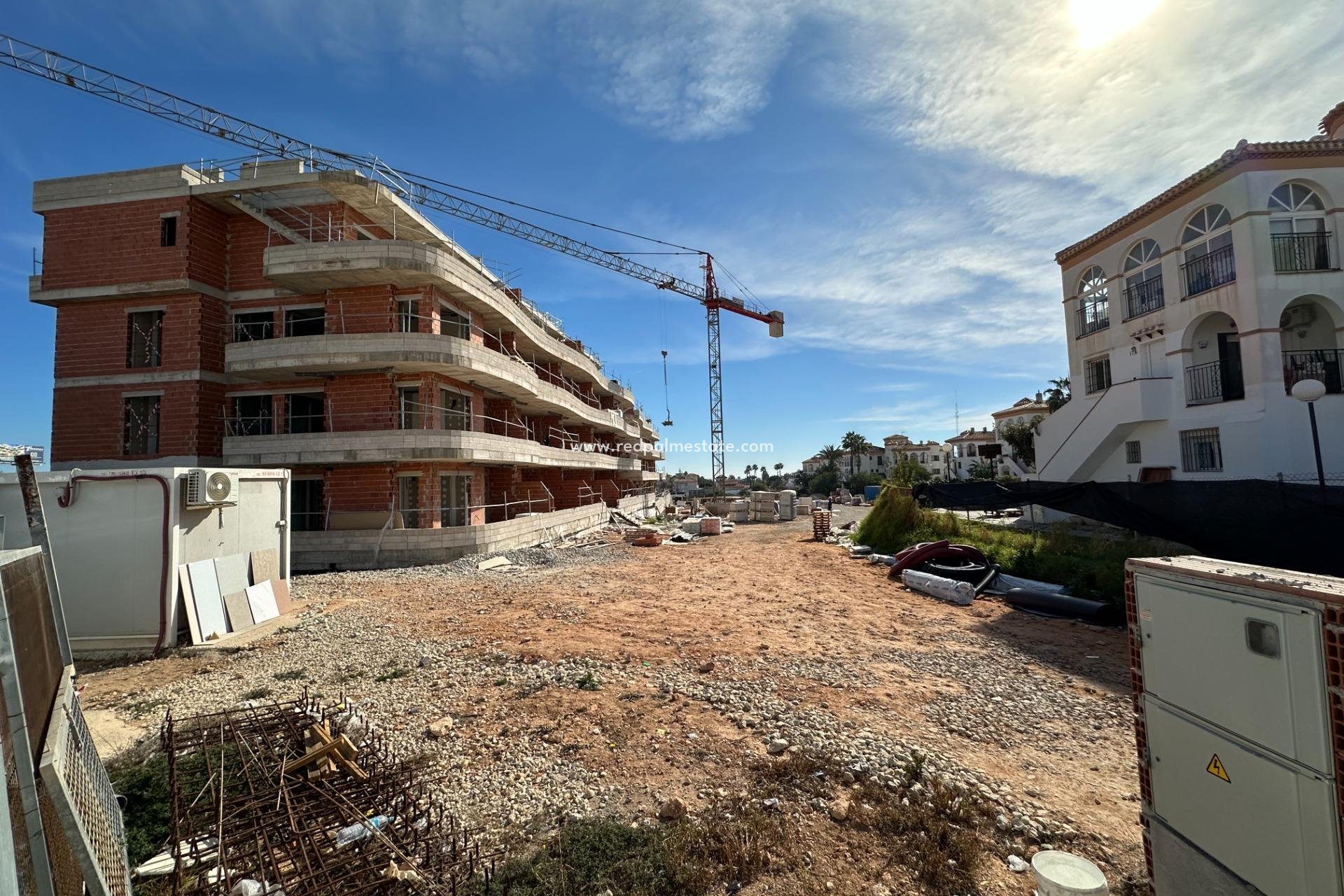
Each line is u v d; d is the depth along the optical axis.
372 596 12.79
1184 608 2.70
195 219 20.73
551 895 3.37
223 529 9.49
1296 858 2.11
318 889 3.21
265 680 7.18
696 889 3.47
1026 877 3.62
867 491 63.59
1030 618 10.74
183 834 3.79
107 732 5.46
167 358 20.72
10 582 2.57
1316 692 2.03
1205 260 17.77
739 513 41.66
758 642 9.03
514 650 8.45
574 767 5.02
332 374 20.39
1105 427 20.56
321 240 20.70
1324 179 16.19
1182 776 2.69
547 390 27.73
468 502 23.17
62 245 21.05
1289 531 9.51
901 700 6.62
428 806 4.22
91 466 20.73
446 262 19.67
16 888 1.87
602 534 29.88
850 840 3.99
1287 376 16.22
